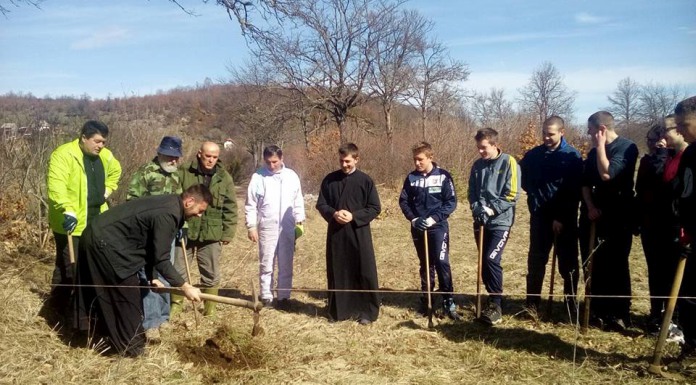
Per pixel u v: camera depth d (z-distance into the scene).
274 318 6.28
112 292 4.85
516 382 4.73
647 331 5.70
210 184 6.10
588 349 5.35
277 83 20.67
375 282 6.20
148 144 10.81
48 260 7.80
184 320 6.08
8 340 4.97
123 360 4.81
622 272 5.72
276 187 6.64
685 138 4.48
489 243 6.07
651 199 5.49
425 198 6.20
